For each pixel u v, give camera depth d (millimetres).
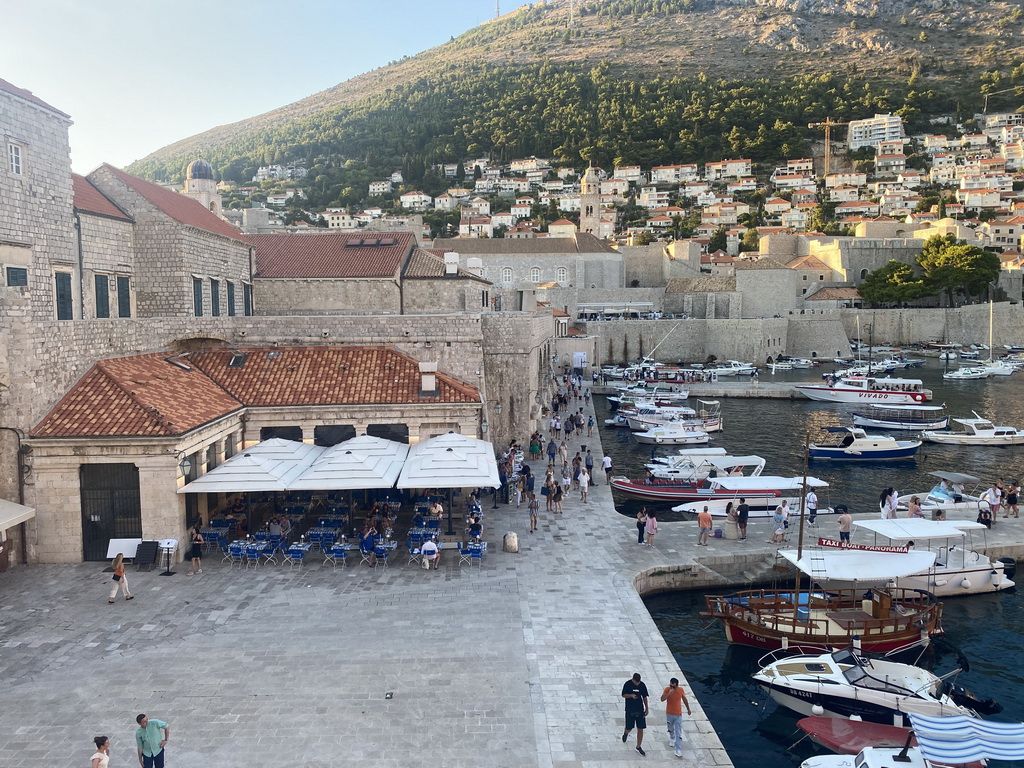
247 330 37125
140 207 37562
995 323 132500
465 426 32094
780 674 19859
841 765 16125
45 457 24719
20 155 28703
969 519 33688
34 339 24812
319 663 18078
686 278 142875
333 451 28172
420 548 26406
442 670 17797
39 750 14312
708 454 48156
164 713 15727
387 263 48281
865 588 26031
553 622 20750
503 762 14133
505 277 140625
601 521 31719
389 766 13914
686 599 26828
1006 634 24688
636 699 14664
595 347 103500
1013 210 187125
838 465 52656
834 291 143625
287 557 25594
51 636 19422
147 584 23312
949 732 14992
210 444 28109
